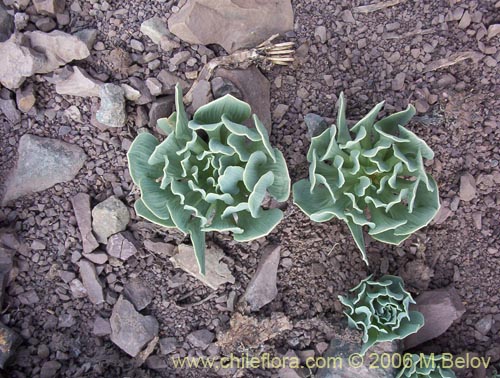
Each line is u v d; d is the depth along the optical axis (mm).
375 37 295
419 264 305
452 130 296
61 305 296
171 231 294
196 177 254
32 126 290
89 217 289
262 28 287
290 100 294
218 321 299
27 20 287
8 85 281
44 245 291
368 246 307
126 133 289
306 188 274
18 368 289
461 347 312
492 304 310
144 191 252
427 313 302
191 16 278
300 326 300
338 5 294
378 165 252
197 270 294
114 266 295
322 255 299
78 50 279
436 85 296
